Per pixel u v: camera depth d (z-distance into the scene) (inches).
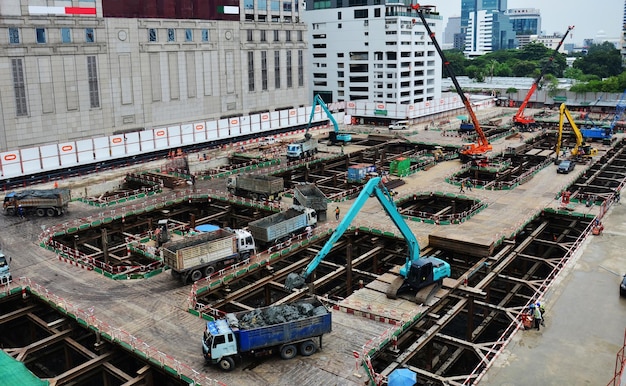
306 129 5546.3
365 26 7263.8
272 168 3973.9
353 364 1552.7
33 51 4028.1
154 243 2591.0
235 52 5438.0
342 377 1492.4
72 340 1819.6
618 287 2047.2
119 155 4151.1
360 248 2871.6
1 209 3041.3
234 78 5482.3
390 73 7224.4
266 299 2263.8
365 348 1608.0
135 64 4648.1
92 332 1801.2
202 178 3727.9
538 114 7032.5
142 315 1849.2
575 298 1963.6
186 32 4968.0
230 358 1513.3
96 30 4357.8
